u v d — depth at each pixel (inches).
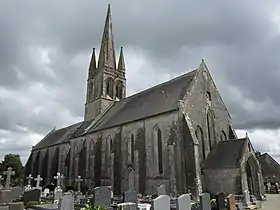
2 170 2940.5
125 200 930.1
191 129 1224.8
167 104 1406.3
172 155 1231.5
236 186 1132.5
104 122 1831.9
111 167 1551.4
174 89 1510.8
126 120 1576.0
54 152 2500.0
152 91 1715.1
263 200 1199.6
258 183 1218.0
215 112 1501.0
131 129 1518.2
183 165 1197.1
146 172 1347.2
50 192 1649.9
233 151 1254.3
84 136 1923.0
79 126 2287.2
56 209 763.4
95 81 2235.5
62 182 1958.7
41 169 2613.2
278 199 1309.1
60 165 2325.3
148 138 1396.4
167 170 1258.0
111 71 2223.2
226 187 1159.6
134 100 1808.6
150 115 1417.3
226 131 1526.8
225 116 1558.8
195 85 1437.0
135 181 1379.2
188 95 1370.6
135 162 1405.0
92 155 1765.5
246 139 1273.4
